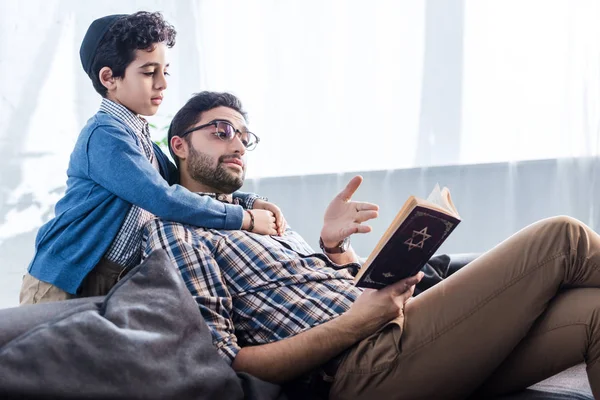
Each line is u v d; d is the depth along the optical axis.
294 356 1.44
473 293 1.43
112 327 1.23
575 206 3.22
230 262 1.64
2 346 1.22
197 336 1.36
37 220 3.54
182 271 1.56
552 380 1.62
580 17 3.21
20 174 3.54
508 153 3.33
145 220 1.85
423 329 1.44
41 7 3.56
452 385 1.43
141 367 1.21
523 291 1.42
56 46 3.56
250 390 1.33
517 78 3.30
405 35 3.41
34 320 1.31
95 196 1.84
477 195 3.36
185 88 3.61
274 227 1.86
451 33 3.35
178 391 1.23
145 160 1.83
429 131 3.40
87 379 1.15
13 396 1.09
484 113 3.35
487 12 3.32
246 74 3.59
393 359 1.43
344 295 1.60
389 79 3.44
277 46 3.55
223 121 1.89
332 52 3.49
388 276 1.47
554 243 1.43
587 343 1.39
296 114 3.55
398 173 3.43
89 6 3.57
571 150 3.22
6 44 3.54
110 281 1.83
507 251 1.46
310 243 3.55
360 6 3.45
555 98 3.26
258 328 1.57
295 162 3.57
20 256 3.53
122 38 1.92
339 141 3.51
